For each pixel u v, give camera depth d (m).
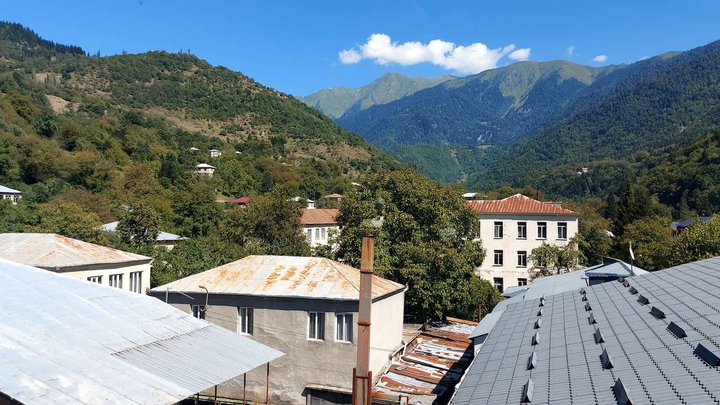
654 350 9.24
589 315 13.63
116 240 42.69
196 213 66.75
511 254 49.88
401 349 24.77
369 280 9.82
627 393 7.55
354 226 34.66
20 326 11.54
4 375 9.37
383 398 19.09
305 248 47.34
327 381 21.41
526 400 8.73
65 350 11.09
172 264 35.59
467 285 33.78
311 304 21.72
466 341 27.00
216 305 23.06
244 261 25.09
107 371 10.76
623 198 66.44
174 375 11.62
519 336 14.02
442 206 34.62
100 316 13.50
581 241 47.00
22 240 26.95
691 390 7.03
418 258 31.81
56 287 14.47
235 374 12.89
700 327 9.49
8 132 75.94
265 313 22.34
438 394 19.56
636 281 16.16
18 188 66.06
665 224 63.34
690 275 14.37
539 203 51.03
